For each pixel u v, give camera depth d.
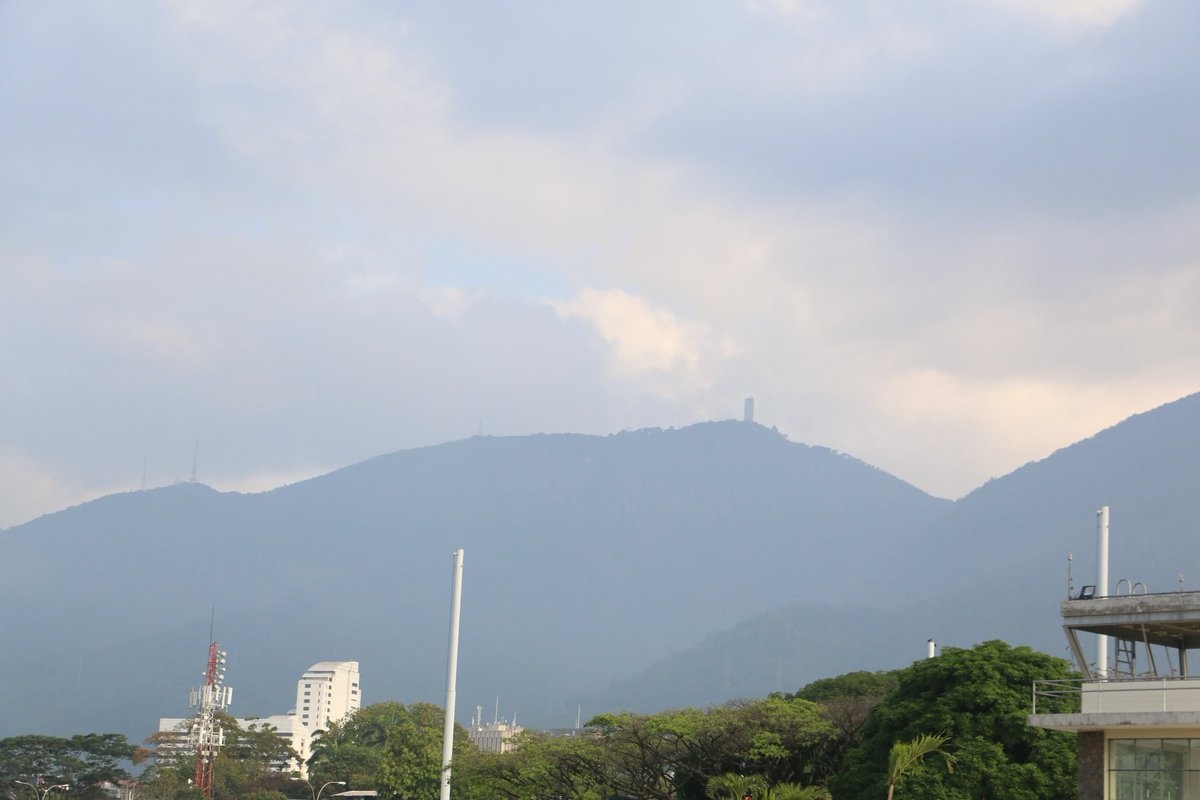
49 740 165.12
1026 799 50.91
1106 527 68.81
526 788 74.62
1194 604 39.75
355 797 168.25
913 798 52.38
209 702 195.50
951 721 54.50
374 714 191.00
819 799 54.59
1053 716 39.59
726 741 70.75
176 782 171.38
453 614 79.81
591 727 76.44
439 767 132.75
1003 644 57.72
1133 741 39.09
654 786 75.38
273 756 197.25
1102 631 42.22
